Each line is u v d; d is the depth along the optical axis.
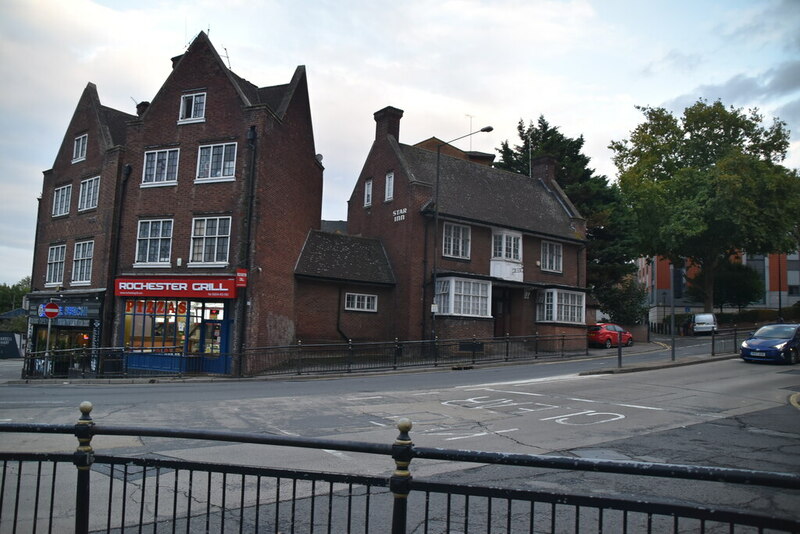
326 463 8.38
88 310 27.44
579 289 35.09
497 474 7.98
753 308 63.41
